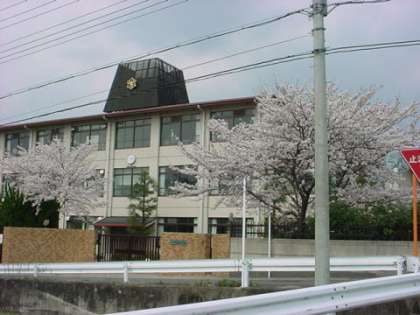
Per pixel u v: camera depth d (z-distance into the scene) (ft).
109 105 166.30
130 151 133.08
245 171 63.98
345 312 31.07
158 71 161.27
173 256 63.31
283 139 60.70
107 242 72.69
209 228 118.83
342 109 60.70
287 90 61.41
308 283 43.83
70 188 116.57
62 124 145.48
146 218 120.98
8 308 48.42
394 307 32.22
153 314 16.08
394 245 55.21
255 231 65.00
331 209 59.11
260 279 47.98
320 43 32.68
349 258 40.16
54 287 46.21
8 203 86.99
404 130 63.87
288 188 64.23
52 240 72.84
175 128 127.24
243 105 115.85
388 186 65.57
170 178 125.70
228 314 18.11
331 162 58.90
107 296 43.37
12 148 156.35
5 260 69.92
